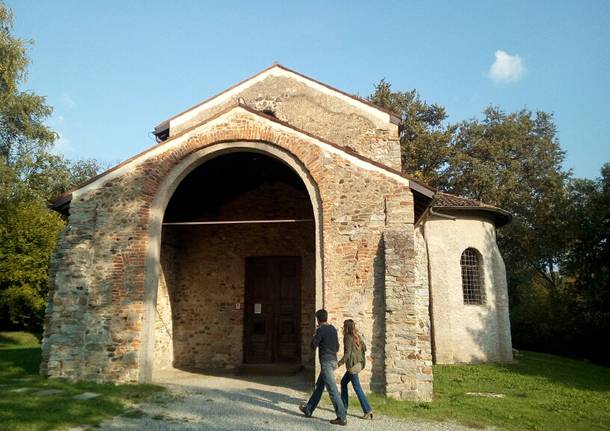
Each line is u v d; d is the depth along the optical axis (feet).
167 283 47.52
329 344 25.76
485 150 98.48
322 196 34.14
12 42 63.00
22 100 65.21
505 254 101.24
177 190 43.91
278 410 27.14
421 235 52.54
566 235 69.82
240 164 44.60
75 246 36.14
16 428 21.39
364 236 33.12
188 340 48.21
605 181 66.49
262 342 48.08
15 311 78.79
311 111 49.19
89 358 34.27
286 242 49.47
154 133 51.65
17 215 77.77
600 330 66.18
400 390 29.86
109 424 23.36
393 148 46.98
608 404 32.40
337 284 32.71
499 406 29.71
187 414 25.76
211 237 50.47
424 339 31.96
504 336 53.62
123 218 36.29
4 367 39.29
